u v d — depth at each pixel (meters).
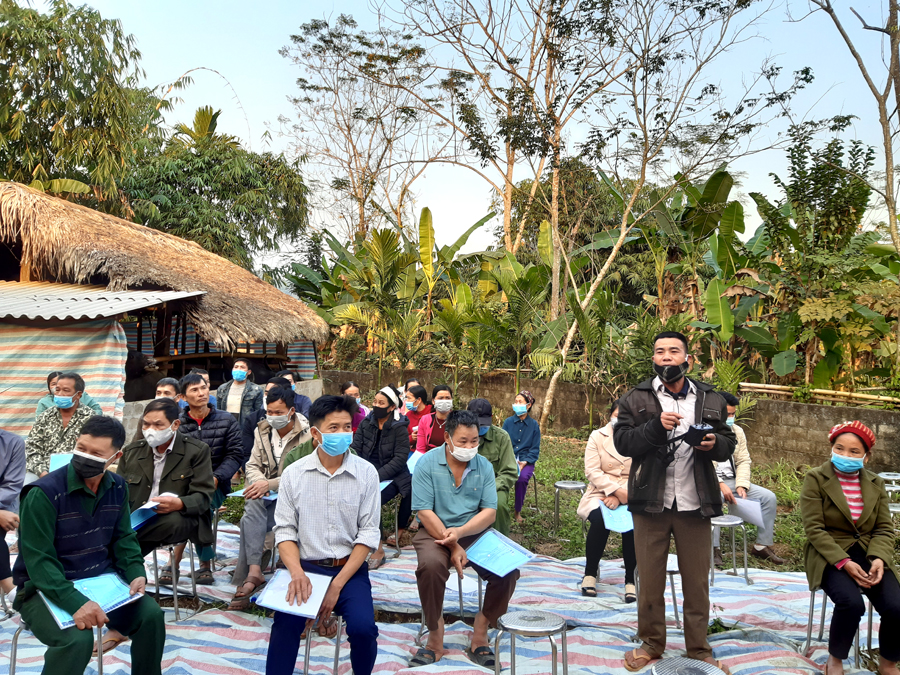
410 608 4.49
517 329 13.55
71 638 2.87
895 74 8.30
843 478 3.79
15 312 7.94
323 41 16.19
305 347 14.77
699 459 3.58
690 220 13.95
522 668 3.65
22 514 3.01
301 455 4.72
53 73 15.49
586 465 5.09
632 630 4.16
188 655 3.67
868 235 12.64
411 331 16.80
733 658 3.77
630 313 16.06
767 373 11.88
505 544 3.76
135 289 10.44
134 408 8.46
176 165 20.70
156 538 4.08
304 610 2.97
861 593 3.60
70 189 15.34
